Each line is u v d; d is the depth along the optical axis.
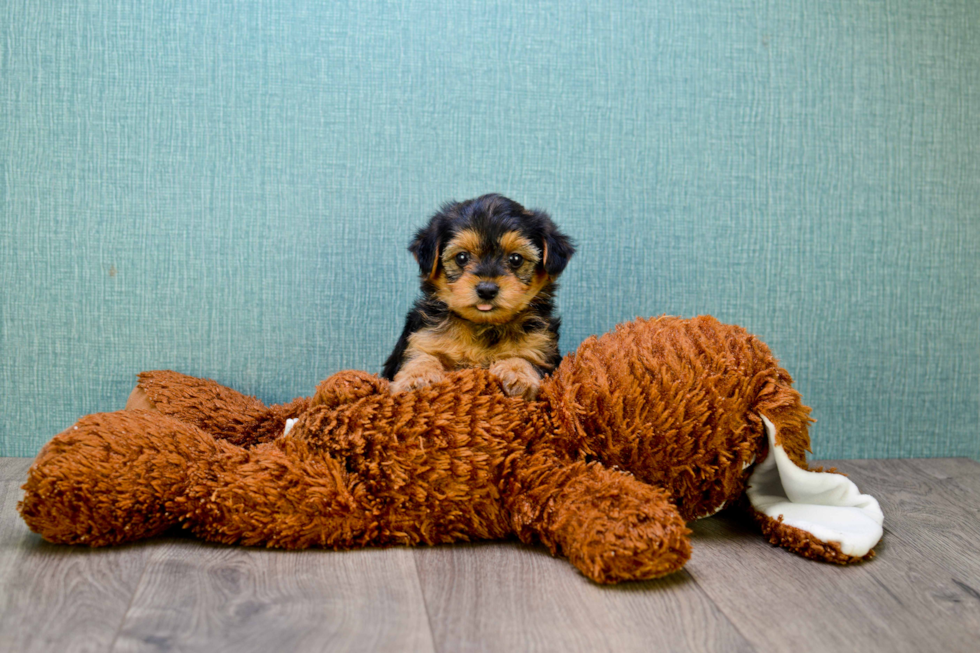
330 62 2.52
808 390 2.73
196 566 1.55
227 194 2.52
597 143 2.62
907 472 2.55
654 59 2.62
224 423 2.25
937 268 2.76
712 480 1.81
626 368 1.76
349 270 2.58
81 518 1.58
